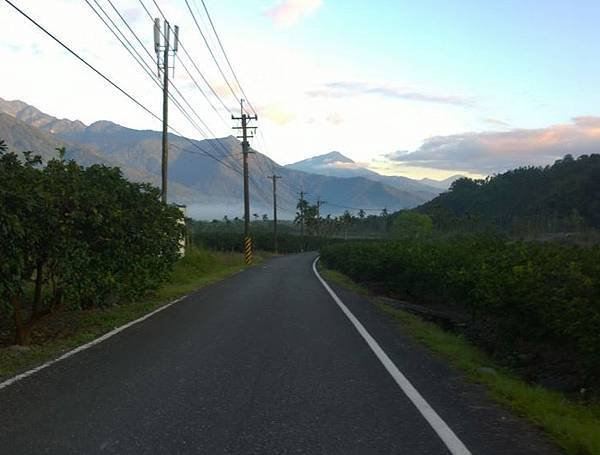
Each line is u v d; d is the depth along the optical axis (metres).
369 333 10.88
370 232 171.00
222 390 6.43
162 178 26.66
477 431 5.13
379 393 6.43
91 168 12.60
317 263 49.97
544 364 9.89
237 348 8.97
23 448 4.54
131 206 13.08
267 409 5.73
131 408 5.68
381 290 25.42
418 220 102.31
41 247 9.12
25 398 5.98
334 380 7.01
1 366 7.47
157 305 14.93
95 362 7.81
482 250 16.39
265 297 17.31
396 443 4.79
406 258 21.31
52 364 7.65
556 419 5.48
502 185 118.31
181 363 7.81
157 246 14.46
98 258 10.81
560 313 8.69
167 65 26.69
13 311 9.12
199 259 31.19
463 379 7.23
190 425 5.19
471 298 13.42
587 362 7.76
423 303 20.84
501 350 11.45
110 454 4.45
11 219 7.58
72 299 9.87
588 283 8.12
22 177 8.62
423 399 6.20
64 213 9.39
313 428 5.16
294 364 7.88
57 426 5.09
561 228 64.00
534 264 11.00
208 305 15.01
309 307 14.95
